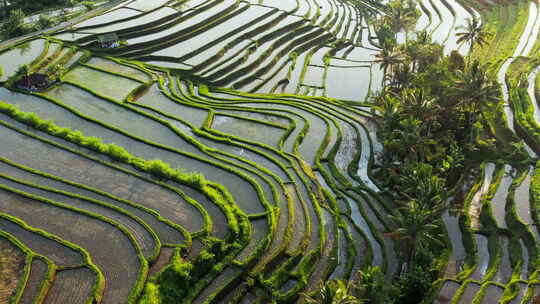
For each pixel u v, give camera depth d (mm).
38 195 53781
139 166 59625
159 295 43375
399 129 65875
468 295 47969
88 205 52812
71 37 96250
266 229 52094
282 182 60281
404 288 47625
